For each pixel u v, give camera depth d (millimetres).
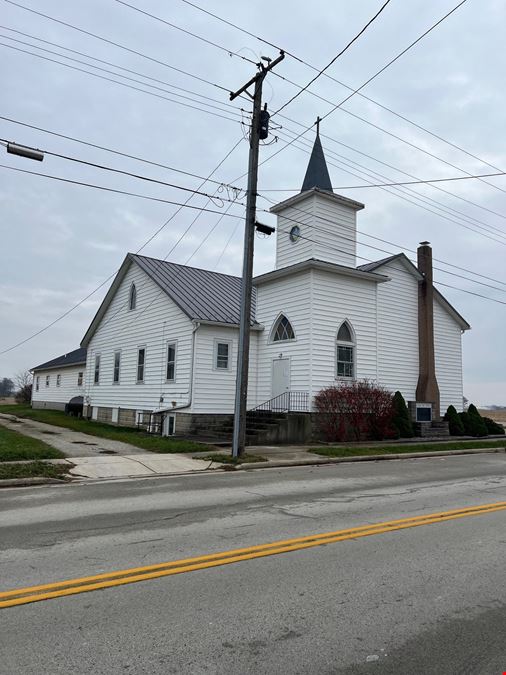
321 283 21516
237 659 3668
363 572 5449
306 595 4809
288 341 22094
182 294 23844
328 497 9555
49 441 16781
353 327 22328
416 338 24922
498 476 12883
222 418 22422
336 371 21547
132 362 27188
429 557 5996
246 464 13703
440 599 4777
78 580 5098
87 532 6867
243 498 9344
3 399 79312
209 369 22312
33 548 6113
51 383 46125
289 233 23703
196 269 28391
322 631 4102
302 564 5672
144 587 4945
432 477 12516
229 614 4379
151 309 25781
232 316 23375
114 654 3711
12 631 4031
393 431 21000
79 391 39781
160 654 3719
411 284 25078
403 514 8203
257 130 15609
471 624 4270
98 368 31406
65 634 3992
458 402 26906
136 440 17094
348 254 23359
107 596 4723
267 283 23719
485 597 4844
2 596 4691
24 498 9195
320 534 6879
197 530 7023
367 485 11070
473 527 7430
